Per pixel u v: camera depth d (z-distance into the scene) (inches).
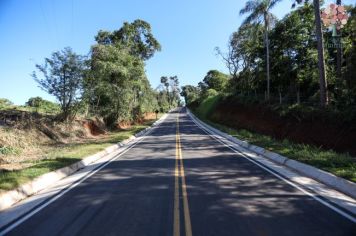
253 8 1397.6
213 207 338.6
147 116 3068.4
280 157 637.3
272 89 1521.9
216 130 1513.3
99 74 1366.9
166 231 275.9
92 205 356.2
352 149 687.1
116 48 1646.2
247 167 568.4
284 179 467.8
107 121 1626.5
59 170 537.0
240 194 387.2
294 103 1147.9
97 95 1502.2
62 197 395.2
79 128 1263.5
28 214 332.5
